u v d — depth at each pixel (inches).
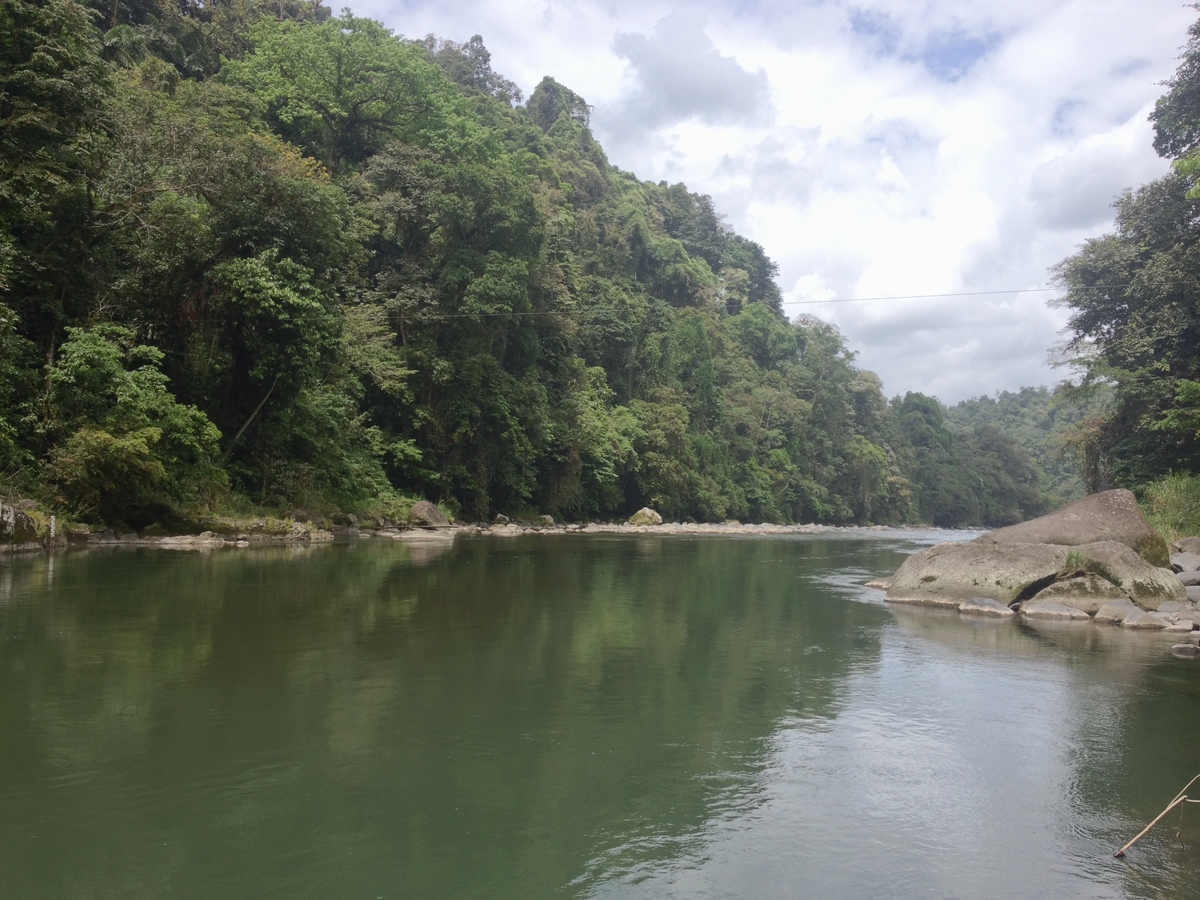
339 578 498.0
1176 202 1124.5
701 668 282.5
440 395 1368.1
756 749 195.5
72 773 162.1
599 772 175.9
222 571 508.1
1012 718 229.9
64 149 703.1
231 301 823.1
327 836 138.9
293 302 831.7
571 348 1809.8
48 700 210.2
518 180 1494.8
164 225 802.2
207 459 808.3
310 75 1581.0
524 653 294.4
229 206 845.2
